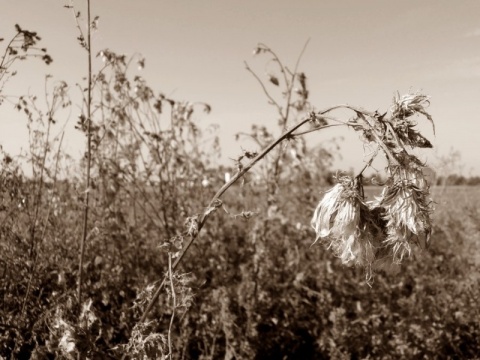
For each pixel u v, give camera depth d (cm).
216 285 454
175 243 225
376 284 465
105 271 403
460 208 779
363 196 173
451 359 411
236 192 568
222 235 533
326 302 441
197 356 396
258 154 214
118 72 427
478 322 421
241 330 398
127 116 448
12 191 347
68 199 421
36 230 379
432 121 164
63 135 357
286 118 480
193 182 533
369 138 171
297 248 495
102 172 431
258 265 466
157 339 215
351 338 402
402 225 163
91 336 236
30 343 291
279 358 422
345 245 173
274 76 470
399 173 163
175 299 220
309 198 594
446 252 565
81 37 329
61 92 356
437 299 434
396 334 408
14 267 343
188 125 516
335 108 183
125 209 500
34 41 320
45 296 363
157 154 484
